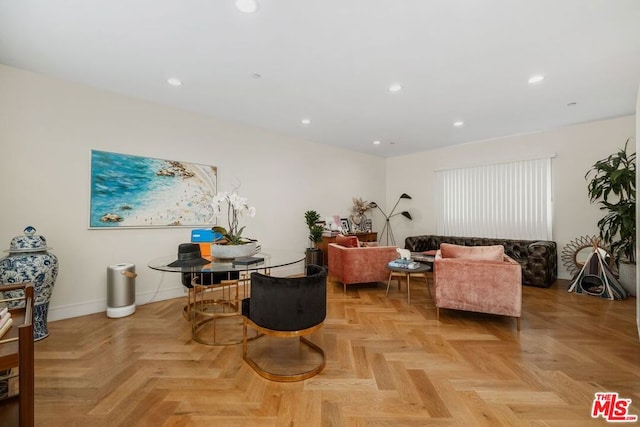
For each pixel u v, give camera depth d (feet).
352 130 15.24
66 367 6.50
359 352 7.29
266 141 15.20
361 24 6.63
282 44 7.44
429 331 8.59
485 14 6.28
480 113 12.56
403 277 15.21
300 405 5.27
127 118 10.74
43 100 9.12
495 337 8.13
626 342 7.69
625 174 11.51
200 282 9.70
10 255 7.92
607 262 12.55
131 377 6.13
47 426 4.71
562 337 8.06
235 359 6.98
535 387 5.77
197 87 10.02
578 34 6.99
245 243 8.95
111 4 6.00
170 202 11.78
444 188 19.33
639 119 7.95
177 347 7.57
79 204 9.76
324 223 17.57
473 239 16.66
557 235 14.93
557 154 14.89
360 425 4.77
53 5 6.02
